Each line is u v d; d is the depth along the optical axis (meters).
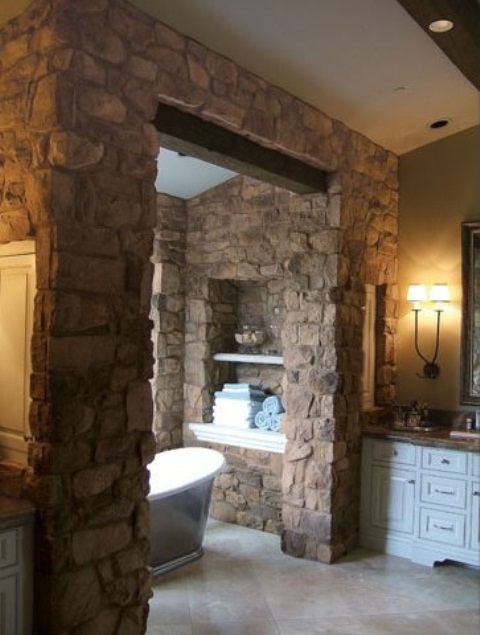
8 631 2.26
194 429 4.94
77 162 2.37
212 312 5.04
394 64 3.42
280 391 4.94
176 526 3.85
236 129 3.23
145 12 2.65
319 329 4.05
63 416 2.34
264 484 4.64
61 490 2.34
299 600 3.45
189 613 3.28
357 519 4.29
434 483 3.95
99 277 2.48
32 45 2.42
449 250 4.47
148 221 2.68
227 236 4.89
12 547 2.27
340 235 4.00
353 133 4.16
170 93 2.79
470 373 4.33
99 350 2.48
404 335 4.67
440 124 4.31
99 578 2.47
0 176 2.58
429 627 3.17
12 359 2.61
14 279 2.59
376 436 4.18
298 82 3.46
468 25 2.99
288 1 2.76
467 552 3.81
